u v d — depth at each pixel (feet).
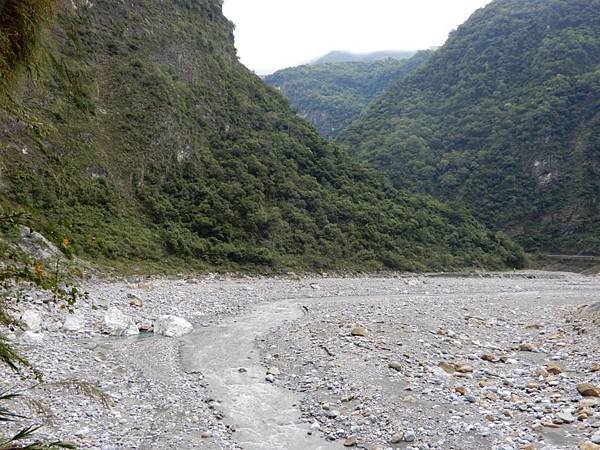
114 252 127.44
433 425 35.09
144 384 46.91
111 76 165.99
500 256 241.55
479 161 346.13
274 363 54.34
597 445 29.71
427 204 250.98
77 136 142.61
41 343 56.65
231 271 152.15
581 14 399.85
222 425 37.55
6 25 15.30
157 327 70.49
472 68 420.36
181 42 197.16
